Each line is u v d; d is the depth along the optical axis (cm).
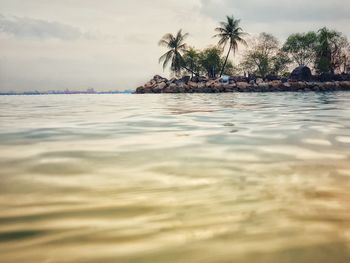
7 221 167
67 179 247
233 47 5544
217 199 200
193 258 131
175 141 422
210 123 631
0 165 294
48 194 211
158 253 135
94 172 268
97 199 202
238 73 6500
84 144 405
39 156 333
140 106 1320
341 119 690
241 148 371
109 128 564
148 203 194
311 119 695
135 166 288
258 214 176
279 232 153
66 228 159
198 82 5366
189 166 287
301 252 135
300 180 240
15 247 139
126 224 164
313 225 161
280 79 5222
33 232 154
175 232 155
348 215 173
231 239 147
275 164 291
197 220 169
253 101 1683
